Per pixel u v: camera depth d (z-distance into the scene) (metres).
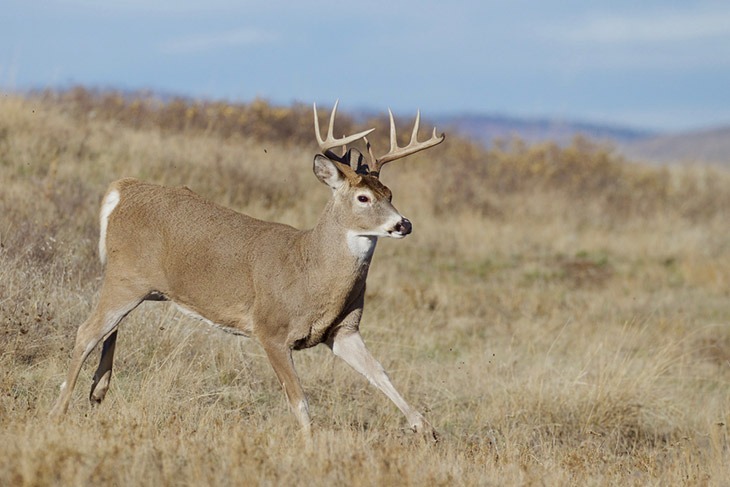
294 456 20.72
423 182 68.69
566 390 32.38
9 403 24.61
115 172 52.38
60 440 19.95
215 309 26.09
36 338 28.72
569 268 58.09
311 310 25.34
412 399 31.69
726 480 24.88
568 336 42.31
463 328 42.50
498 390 32.91
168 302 32.09
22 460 18.31
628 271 58.44
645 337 42.62
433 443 24.45
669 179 89.12
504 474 22.27
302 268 25.25
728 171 94.50
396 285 47.78
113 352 26.45
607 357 37.19
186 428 23.16
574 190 78.75
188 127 67.69
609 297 51.75
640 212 75.25
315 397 30.69
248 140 68.69
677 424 32.41
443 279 52.16
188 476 18.81
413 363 34.47
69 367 25.95
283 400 29.75
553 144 86.81
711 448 29.27
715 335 45.72
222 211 26.55
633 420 31.98
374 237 25.53
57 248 34.47
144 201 26.67
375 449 22.95
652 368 34.84
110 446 19.84
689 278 57.38
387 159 27.09
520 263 57.88
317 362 32.59
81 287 32.34
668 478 24.36
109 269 26.70
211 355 30.44
